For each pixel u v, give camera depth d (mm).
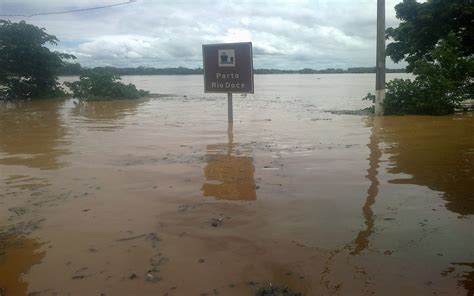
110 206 4973
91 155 8070
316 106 20172
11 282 3273
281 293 3025
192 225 4336
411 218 4414
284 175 6238
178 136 10352
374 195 5207
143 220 4504
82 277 3318
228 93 12539
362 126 11750
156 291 3096
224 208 4836
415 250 3662
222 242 3910
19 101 26281
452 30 17141
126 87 27500
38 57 28375
